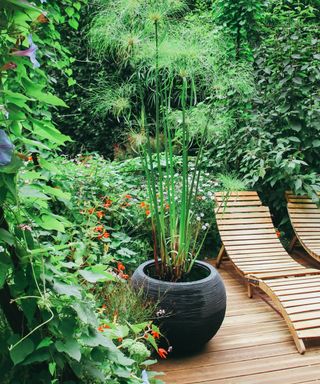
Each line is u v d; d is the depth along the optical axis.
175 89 4.57
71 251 2.64
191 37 3.11
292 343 3.25
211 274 3.10
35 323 1.10
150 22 2.97
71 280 1.27
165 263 3.21
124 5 2.85
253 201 5.03
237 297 4.11
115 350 1.19
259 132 5.43
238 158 5.74
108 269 3.05
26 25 1.05
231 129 5.49
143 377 1.46
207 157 5.88
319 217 5.18
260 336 3.36
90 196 4.56
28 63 1.16
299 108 5.34
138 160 5.92
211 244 5.40
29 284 1.08
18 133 1.08
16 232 1.09
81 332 1.18
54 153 3.29
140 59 3.15
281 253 4.66
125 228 4.77
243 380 2.79
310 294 3.52
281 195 5.46
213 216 5.17
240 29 6.04
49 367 1.14
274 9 6.50
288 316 3.22
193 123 3.26
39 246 1.17
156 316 2.89
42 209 1.20
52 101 1.11
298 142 5.46
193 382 2.75
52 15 3.24
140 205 4.82
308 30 5.58
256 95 5.60
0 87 1.00
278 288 3.62
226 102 5.43
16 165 0.94
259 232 4.83
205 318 2.92
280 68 5.45
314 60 5.37
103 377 1.19
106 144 7.79
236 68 4.00
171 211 3.19
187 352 3.07
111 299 2.81
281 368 2.93
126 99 3.28
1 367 1.09
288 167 5.03
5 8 0.97
